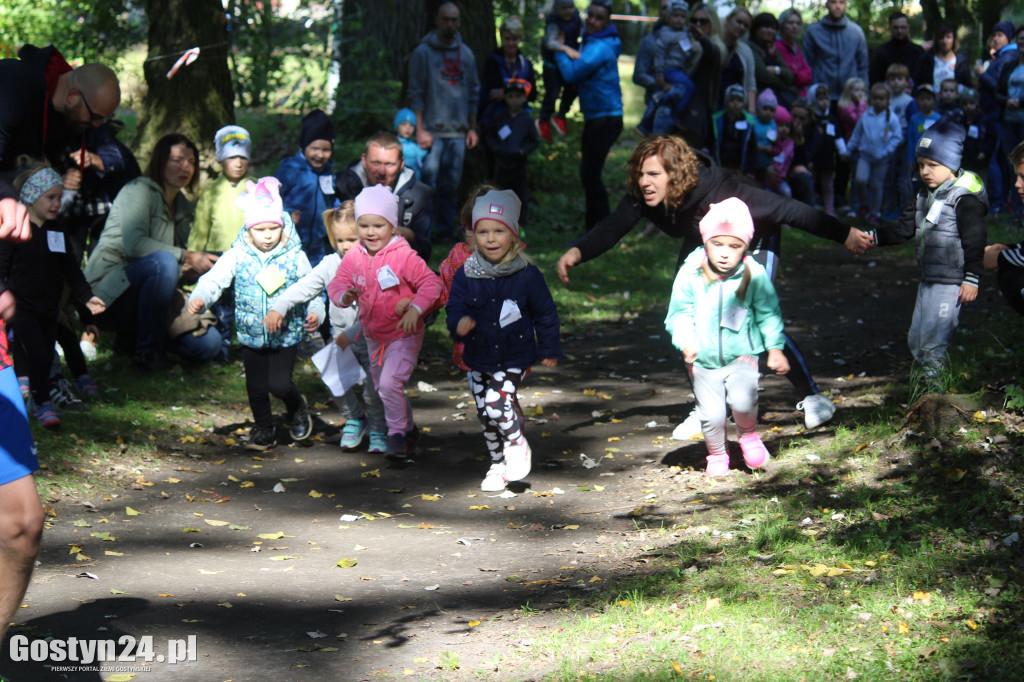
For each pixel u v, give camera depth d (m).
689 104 12.88
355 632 4.12
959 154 6.20
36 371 6.57
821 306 10.77
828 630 3.79
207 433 7.14
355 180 7.94
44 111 7.31
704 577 4.41
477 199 5.82
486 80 13.59
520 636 4.02
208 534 5.30
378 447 6.77
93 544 5.04
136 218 8.12
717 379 5.74
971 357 7.11
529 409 7.72
